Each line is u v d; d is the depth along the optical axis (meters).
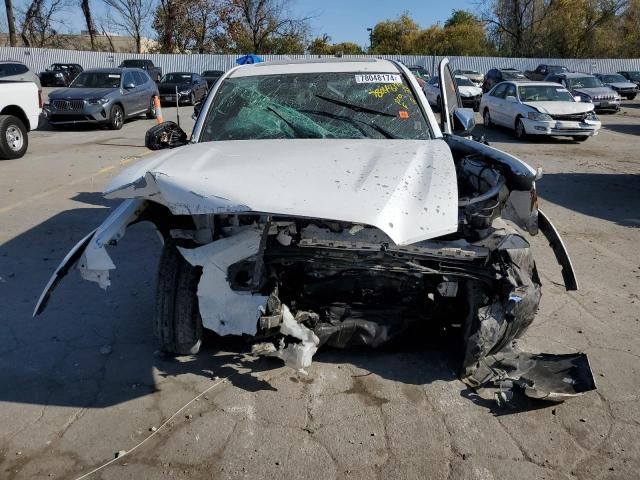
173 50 44.59
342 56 5.35
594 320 4.26
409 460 2.75
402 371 3.49
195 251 3.14
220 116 4.31
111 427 2.99
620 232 6.65
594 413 3.12
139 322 4.15
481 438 2.91
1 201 7.61
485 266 3.26
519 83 16.03
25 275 5.07
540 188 9.05
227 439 2.89
